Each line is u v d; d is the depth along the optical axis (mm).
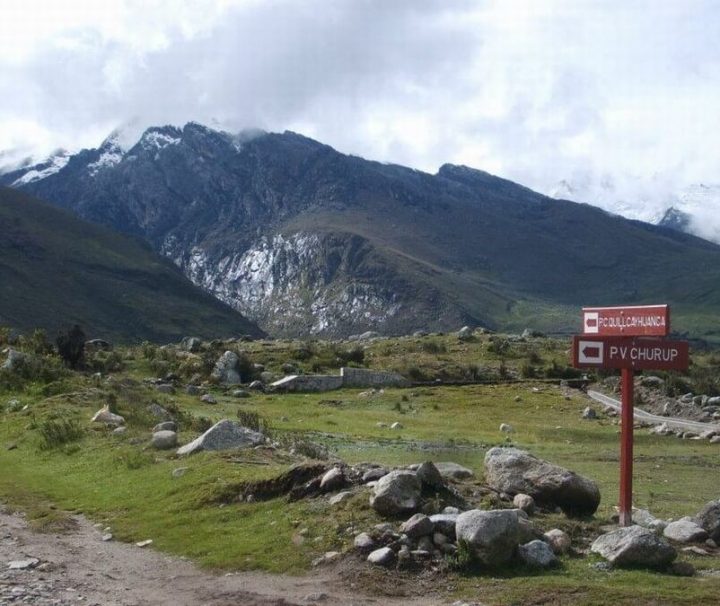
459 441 36281
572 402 53219
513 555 13516
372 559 13516
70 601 12234
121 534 16438
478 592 12375
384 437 36719
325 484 16578
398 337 90062
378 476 16891
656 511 20500
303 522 15344
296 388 56281
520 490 16891
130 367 57062
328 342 80500
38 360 42875
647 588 12273
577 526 15469
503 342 74750
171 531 16188
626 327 16641
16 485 21328
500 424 44656
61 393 36594
